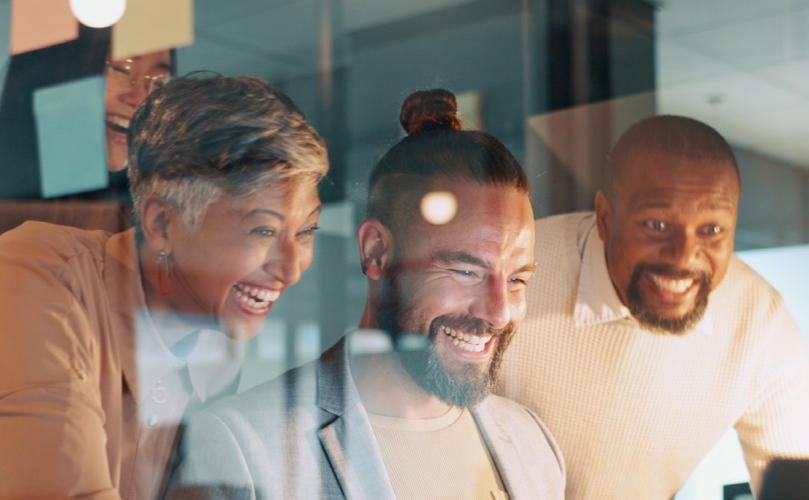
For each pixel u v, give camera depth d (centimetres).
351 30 147
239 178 117
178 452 107
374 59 140
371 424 111
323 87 133
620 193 128
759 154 134
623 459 123
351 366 114
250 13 134
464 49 137
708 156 133
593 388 123
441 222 117
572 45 136
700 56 137
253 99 122
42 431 95
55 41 124
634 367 124
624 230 128
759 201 133
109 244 114
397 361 115
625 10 136
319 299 118
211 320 116
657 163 130
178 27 129
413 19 140
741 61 137
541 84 134
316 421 108
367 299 117
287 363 114
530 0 137
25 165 119
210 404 112
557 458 121
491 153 122
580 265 124
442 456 112
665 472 126
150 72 125
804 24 134
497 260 119
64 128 121
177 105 121
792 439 128
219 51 131
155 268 114
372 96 134
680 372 127
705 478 127
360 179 123
